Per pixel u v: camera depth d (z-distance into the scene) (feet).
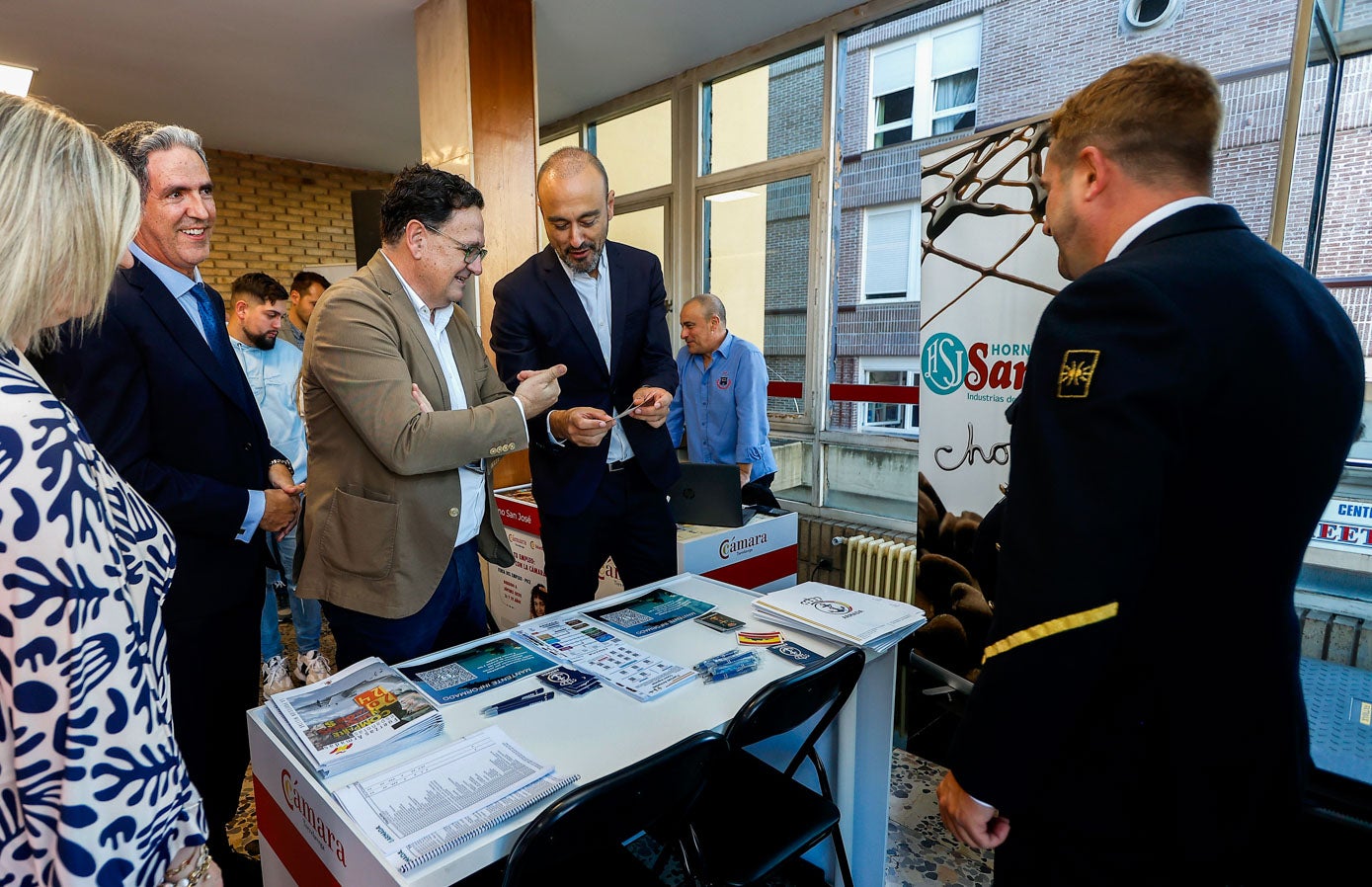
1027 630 2.27
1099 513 2.16
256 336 8.89
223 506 4.47
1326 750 5.12
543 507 6.05
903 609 5.16
